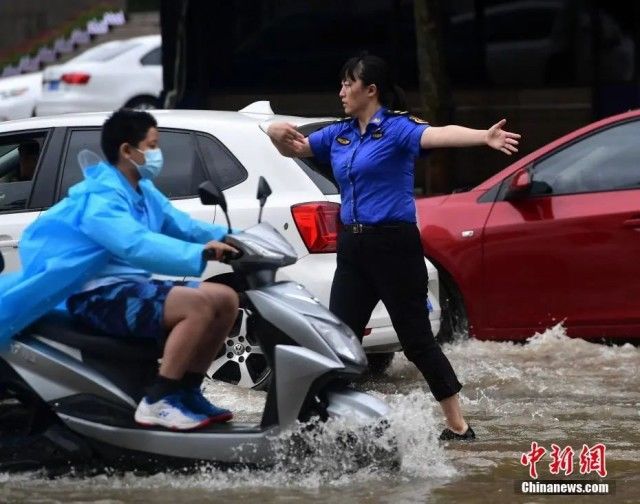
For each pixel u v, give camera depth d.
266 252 16.27
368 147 17.75
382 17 45.69
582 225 25.00
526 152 44.19
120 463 16.52
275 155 21.89
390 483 16.34
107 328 16.44
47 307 16.41
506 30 44.19
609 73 43.09
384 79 17.81
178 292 16.25
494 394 21.95
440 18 36.09
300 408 16.16
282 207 21.47
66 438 16.56
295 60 46.75
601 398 21.55
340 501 15.58
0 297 16.28
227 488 16.08
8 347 16.52
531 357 24.78
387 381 23.41
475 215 25.81
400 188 17.80
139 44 56.56
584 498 15.91
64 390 16.52
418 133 17.41
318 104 46.53
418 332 18.14
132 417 16.47
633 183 25.05
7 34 82.00
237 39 47.34
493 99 44.47
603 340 26.06
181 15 47.66
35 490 16.19
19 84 57.00
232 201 21.69
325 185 21.97
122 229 15.94
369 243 17.83
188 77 47.84
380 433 16.30
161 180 22.12
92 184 16.36
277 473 16.28
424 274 18.06
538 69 43.94
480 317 25.77
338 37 46.22
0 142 22.92
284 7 46.75
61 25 80.25
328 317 16.45
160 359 16.97
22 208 22.45
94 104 54.94
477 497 15.86
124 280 16.48
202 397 16.98
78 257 16.27
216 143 22.12
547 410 20.67
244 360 21.48
